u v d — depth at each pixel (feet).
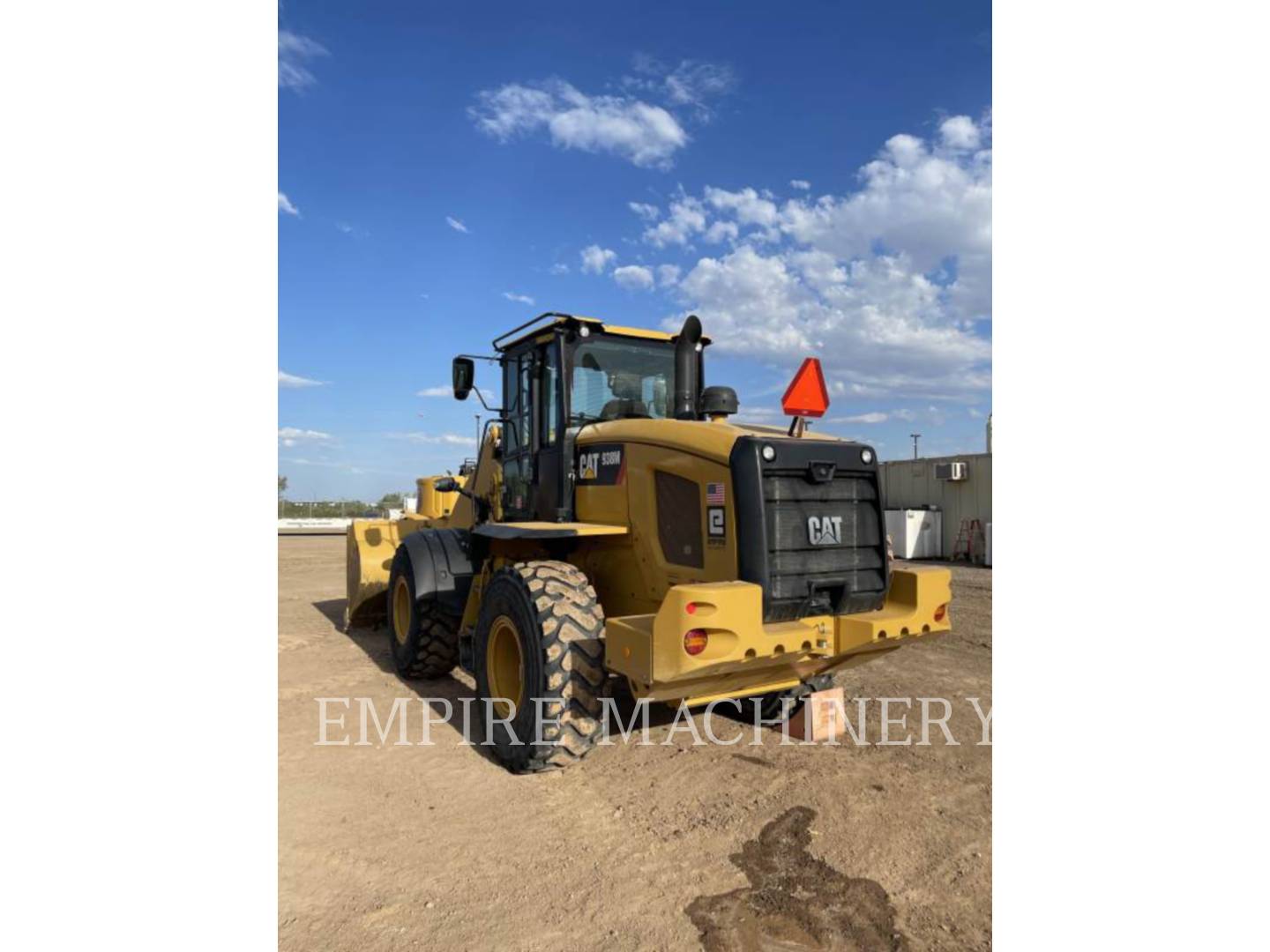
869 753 14.94
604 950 8.66
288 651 23.80
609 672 13.62
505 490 19.88
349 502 128.67
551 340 17.35
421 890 9.84
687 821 11.93
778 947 8.77
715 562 13.00
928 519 54.54
